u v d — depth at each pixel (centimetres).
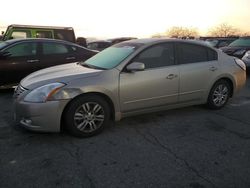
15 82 666
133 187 269
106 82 389
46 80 377
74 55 735
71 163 314
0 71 638
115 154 337
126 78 405
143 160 322
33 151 343
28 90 367
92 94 383
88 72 397
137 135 398
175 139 385
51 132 382
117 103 404
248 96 644
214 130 421
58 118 362
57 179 281
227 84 528
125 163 315
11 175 287
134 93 414
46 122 358
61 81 370
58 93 358
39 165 308
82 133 383
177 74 452
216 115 494
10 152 340
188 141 379
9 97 623
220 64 509
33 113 354
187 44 476
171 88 450
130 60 415
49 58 698
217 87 514
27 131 405
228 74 517
